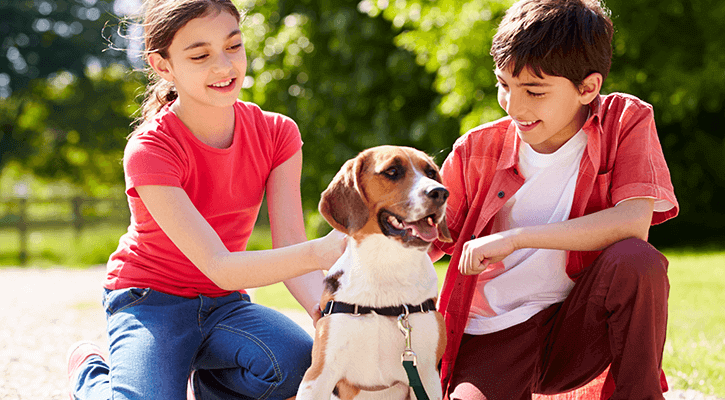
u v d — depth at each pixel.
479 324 2.85
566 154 2.75
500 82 2.70
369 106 14.19
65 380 4.34
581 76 2.51
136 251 2.94
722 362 4.23
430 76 13.60
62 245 19.61
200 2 2.74
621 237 2.57
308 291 3.13
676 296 6.68
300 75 14.23
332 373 2.62
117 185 32.22
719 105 12.98
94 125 29.41
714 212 14.91
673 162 14.38
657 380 2.46
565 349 2.71
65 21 31.66
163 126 2.86
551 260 2.79
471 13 11.41
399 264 2.62
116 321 2.82
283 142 3.19
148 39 2.86
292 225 3.10
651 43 12.48
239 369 2.85
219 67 2.74
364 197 2.67
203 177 2.91
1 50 30.95
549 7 2.53
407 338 2.58
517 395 2.69
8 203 18.95
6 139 30.31
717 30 12.13
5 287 10.88
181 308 2.85
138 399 2.56
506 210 2.87
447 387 2.89
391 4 12.56
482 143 2.92
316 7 14.45
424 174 2.73
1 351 5.31
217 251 2.65
